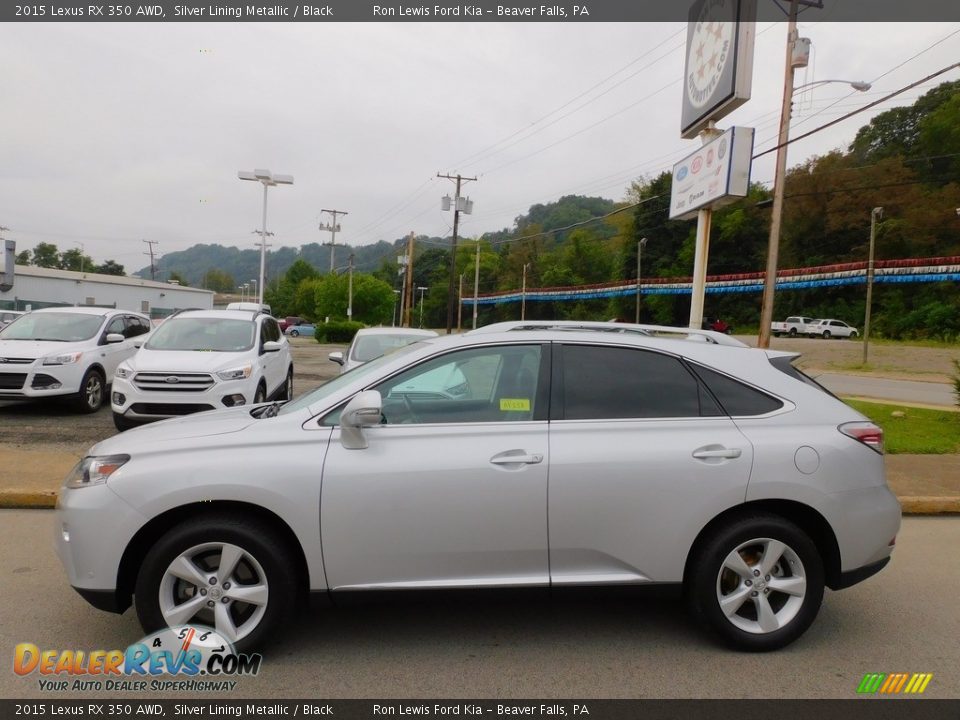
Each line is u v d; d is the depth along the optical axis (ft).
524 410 11.69
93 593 10.69
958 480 23.73
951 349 141.90
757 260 234.99
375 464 10.89
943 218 185.98
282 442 11.10
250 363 30.76
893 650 11.96
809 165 227.61
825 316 211.20
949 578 15.69
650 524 11.25
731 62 37.65
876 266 131.23
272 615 10.82
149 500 10.59
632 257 257.34
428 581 11.08
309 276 366.02
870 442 12.10
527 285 329.11
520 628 12.51
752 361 12.56
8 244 85.97
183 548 10.64
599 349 12.28
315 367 75.00
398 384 11.87
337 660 11.18
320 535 10.77
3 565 15.02
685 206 44.52
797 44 55.98
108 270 360.69
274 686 10.37
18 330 36.35
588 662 11.27
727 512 11.66
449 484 10.90
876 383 78.13
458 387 11.95
